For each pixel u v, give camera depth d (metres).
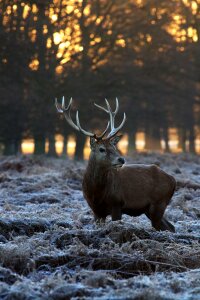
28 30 105.31
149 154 91.00
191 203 46.75
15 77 107.50
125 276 25.61
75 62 116.69
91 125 125.12
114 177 32.31
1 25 102.56
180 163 80.19
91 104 115.31
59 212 39.91
